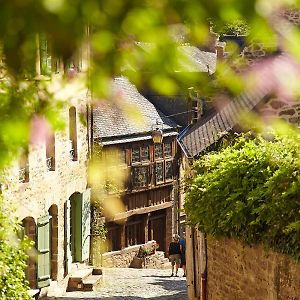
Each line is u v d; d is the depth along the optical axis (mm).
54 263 31344
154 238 50969
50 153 30797
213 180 16047
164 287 33906
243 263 15289
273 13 2355
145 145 48625
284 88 2598
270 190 13398
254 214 14109
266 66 2660
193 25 2416
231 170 15453
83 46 2400
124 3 2350
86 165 35406
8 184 23281
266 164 14773
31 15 2271
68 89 2975
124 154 47031
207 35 2469
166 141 50125
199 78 2654
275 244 13086
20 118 2727
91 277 33875
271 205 13156
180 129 51156
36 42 2373
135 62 2500
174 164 51031
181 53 2482
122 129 46594
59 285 31375
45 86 3008
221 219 15188
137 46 2479
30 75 2908
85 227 35281
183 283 35156
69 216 33094
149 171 49000
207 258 17688
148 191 49219
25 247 15867
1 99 2828
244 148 15984
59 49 2352
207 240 17453
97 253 37156
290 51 2426
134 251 47750
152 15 2363
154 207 49750
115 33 2402
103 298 30656
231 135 19562
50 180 30203
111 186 39594
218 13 2350
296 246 12367
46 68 3012
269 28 2391
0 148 2619
